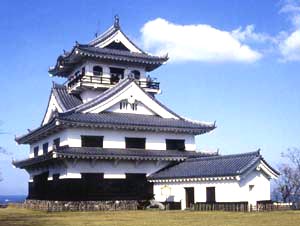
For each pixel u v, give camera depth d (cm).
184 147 4712
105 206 3984
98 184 4166
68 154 3906
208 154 4681
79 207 3888
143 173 4419
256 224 2388
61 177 4225
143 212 3581
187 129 4606
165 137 4631
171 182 4178
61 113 4053
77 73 5381
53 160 4247
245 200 3594
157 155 4341
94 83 4984
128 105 4678
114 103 4553
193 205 3862
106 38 5228
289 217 2798
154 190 4375
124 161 4331
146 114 4766
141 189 4369
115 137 4366
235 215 3044
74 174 4069
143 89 4875
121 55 5088
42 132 4603
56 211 3769
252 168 3631
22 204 4725
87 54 4922
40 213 3569
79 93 5225
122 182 4288
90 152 4031
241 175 3534
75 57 5078
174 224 2447
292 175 5216
